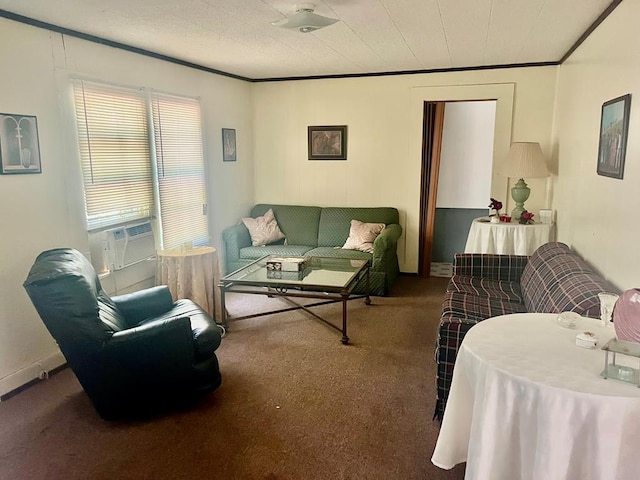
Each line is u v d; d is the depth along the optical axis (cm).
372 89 543
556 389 145
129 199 392
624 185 248
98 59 355
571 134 397
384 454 227
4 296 288
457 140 605
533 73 489
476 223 454
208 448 232
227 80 534
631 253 236
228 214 550
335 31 350
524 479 155
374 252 474
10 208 290
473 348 175
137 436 243
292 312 436
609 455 141
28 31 298
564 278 268
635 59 236
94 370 246
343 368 319
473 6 292
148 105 407
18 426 254
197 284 387
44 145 312
